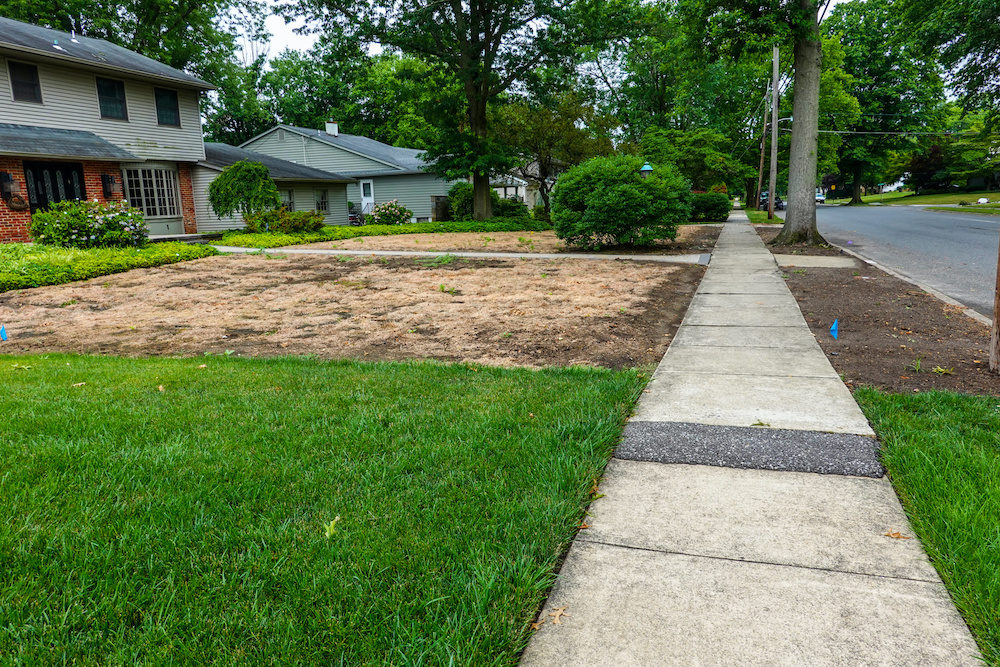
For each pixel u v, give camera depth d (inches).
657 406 175.6
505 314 325.7
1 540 103.0
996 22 864.3
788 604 89.2
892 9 1093.1
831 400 175.0
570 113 1309.1
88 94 783.1
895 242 720.3
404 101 1197.7
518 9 1019.3
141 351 270.2
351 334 293.0
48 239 603.5
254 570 96.9
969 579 92.1
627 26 1040.8
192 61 1391.5
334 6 1010.1
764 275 438.6
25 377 210.4
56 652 79.5
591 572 98.3
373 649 80.0
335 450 142.6
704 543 105.7
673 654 80.0
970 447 134.3
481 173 1098.1
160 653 79.2
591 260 542.0
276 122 2025.1
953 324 274.1
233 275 500.1
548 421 159.9
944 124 2453.2
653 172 602.2
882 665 77.4
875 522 111.0
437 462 135.6
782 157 2095.2
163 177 876.6
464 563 98.3
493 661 78.6
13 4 1104.8
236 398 183.9
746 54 717.3
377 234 920.9
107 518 112.8
